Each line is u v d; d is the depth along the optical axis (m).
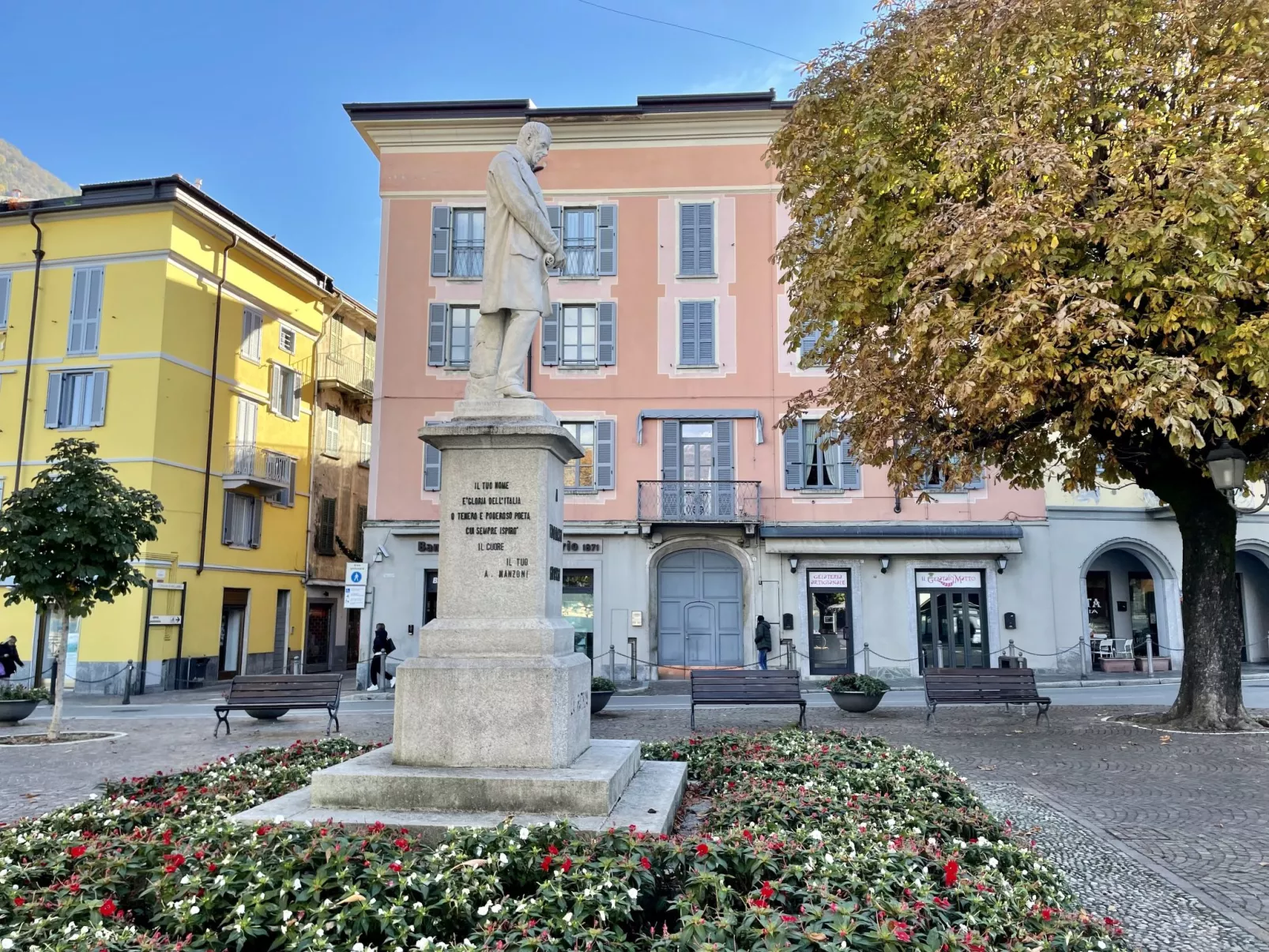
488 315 6.66
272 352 30.34
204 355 26.86
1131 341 10.41
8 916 3.65
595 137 25.19
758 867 3.95
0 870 4.06
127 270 25.53
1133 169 10.29
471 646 5.83
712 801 5.97
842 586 23.92
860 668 23.53
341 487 34.38
